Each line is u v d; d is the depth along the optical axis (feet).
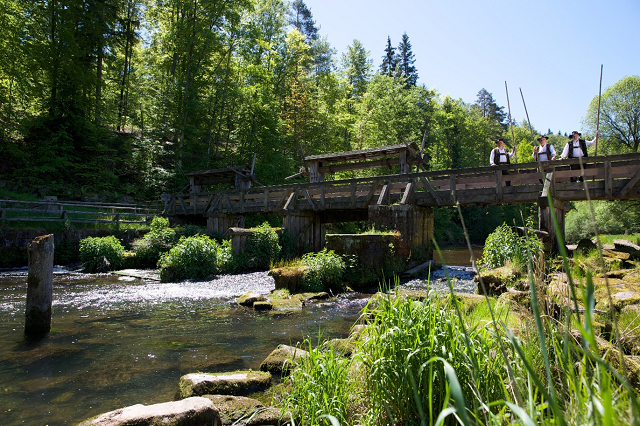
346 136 133.69
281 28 120.67
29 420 11.76
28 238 52.13
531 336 9.38
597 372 4.59
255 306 27.94
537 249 26.30
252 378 14.01
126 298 32.19
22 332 21.71
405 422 8.50
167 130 90.79
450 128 153.48
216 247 45.91
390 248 38.40
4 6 74.59
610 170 32.30
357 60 158.71
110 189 82.94
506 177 38.34
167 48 104.58
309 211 55.52
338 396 9.79
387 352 9.23
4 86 77.77
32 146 77.20
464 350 8.39
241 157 96.27
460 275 38.75
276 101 104.37
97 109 88.33
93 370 16.01
